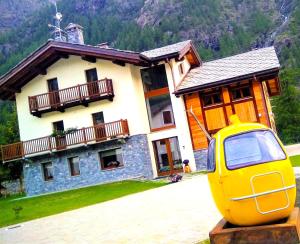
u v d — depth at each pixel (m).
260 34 143.62
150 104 31.91
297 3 153.50
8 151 33.56
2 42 167.88
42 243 10.78
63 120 32.81
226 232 5.81
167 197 16.11
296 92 67.06
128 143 30.97
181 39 145.88
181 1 171.62
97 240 9.80
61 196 27.48
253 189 5.68
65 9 187.62
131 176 30.72
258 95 28.77
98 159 31.56
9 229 15.21
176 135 30.69
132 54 29.80
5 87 33.00
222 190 5.87
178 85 30.98
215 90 29.75
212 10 159.12
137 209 14.18
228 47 130.00
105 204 17.89
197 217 10.32
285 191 5.70
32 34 171.50
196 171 29.62
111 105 31.62
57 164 32.66
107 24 153.12
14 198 35.34
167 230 9.39
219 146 6.01
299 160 23.38
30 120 33.66
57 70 33.06
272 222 5.82
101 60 31.94
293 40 129.75
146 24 171.38
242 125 6.18
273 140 6.03
